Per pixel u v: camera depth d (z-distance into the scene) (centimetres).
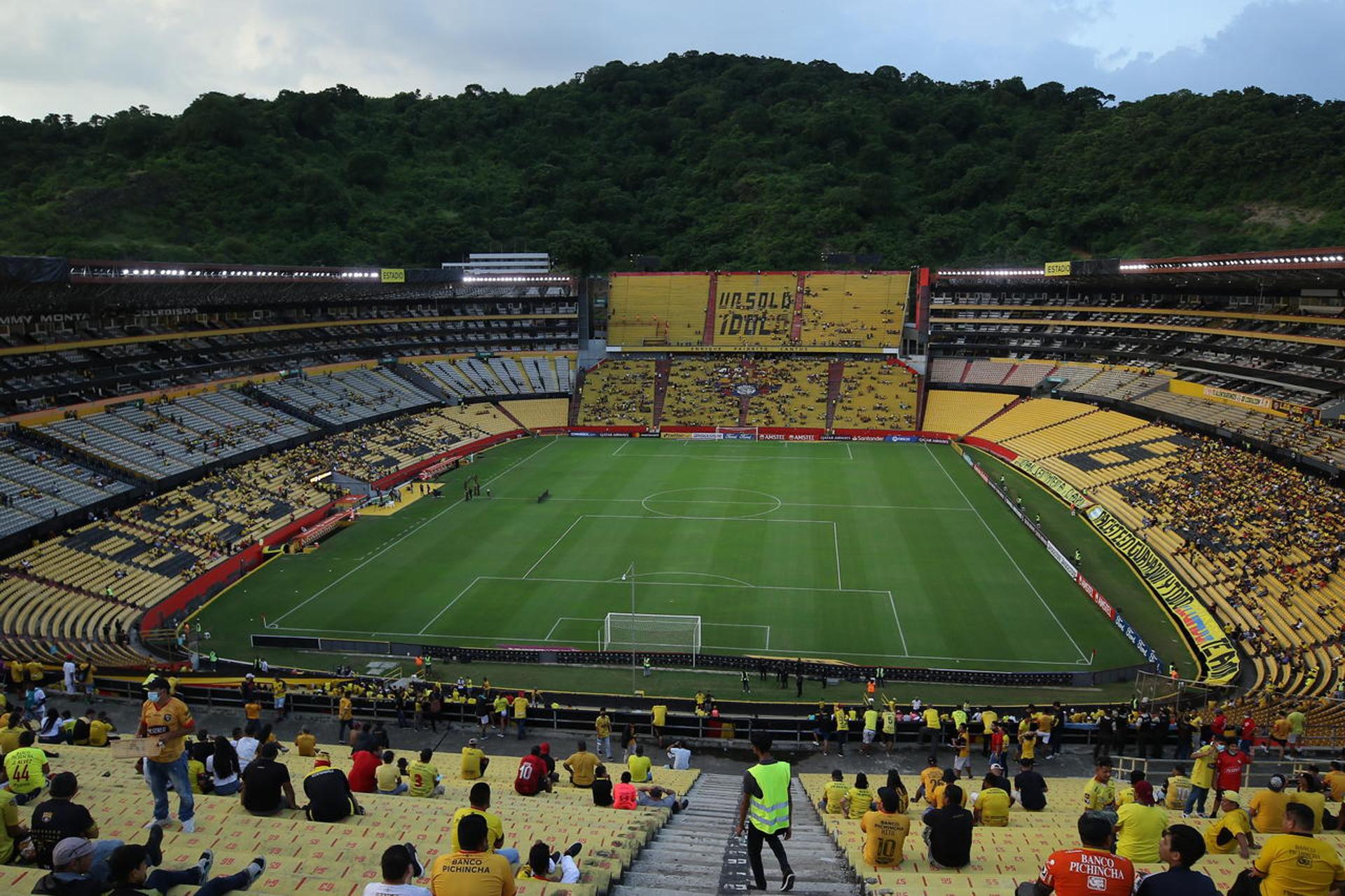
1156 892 991
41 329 7900
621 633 5084
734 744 3538
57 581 5356
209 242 14512
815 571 6131
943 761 3384
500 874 1057
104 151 15925
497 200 19038
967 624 5209
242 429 8450
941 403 11575
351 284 10800
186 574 5819
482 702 3628
